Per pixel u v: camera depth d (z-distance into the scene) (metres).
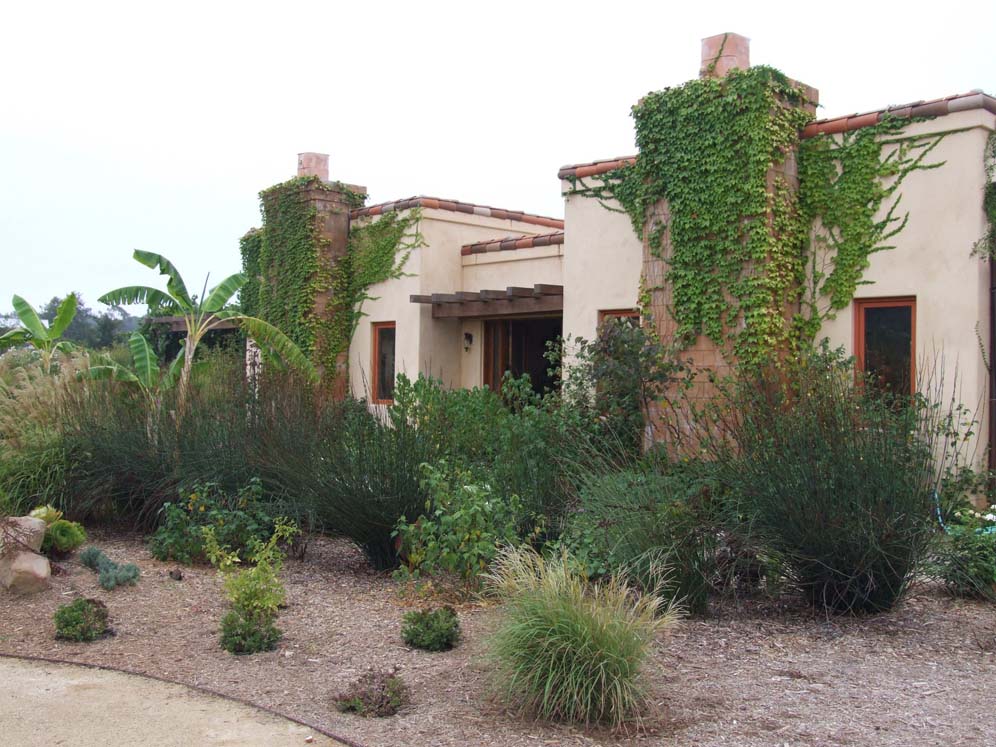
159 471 9.51
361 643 5.84
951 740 4.21
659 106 11.52
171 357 22.02
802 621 6.22
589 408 9.55
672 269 11.42
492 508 7.12
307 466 8.22
